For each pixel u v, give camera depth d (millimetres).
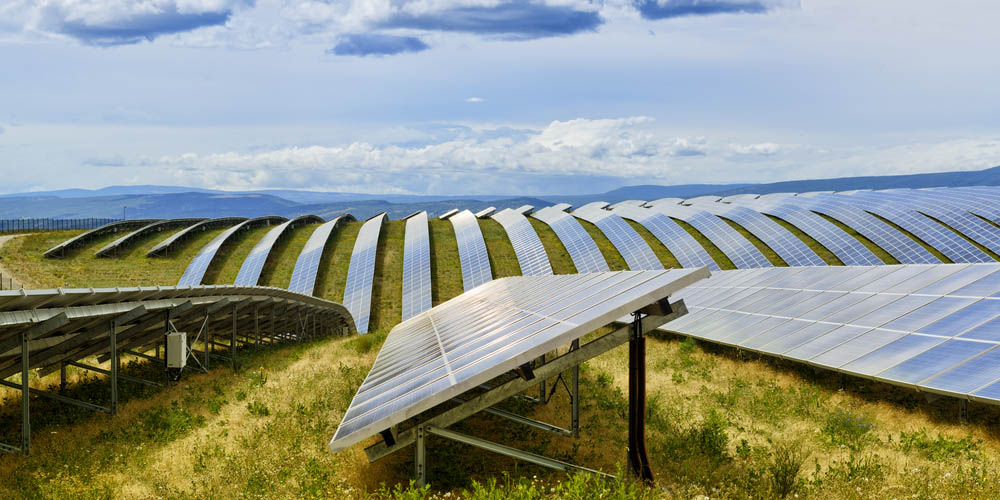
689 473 14227
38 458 16578
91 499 13492
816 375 23906
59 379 27062
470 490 13891
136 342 29594
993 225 57594
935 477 13203
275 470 14945
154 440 18312
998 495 12016
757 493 12805
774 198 82250
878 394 21047
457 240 75812
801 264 56688
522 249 69312
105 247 74750
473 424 19516
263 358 35062
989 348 17875
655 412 19609
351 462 15500
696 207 85312
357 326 53781
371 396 15320
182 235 81688
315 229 87750
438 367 14750
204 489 14070
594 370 26641
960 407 17594
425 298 58094
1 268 67000
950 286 23484
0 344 16891
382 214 88062
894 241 58188
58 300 17172
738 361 27812
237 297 31344
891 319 22891
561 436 18062
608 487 12438
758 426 18688
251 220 91000
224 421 20297
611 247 69062
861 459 14805
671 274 13180
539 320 15336
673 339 34875
